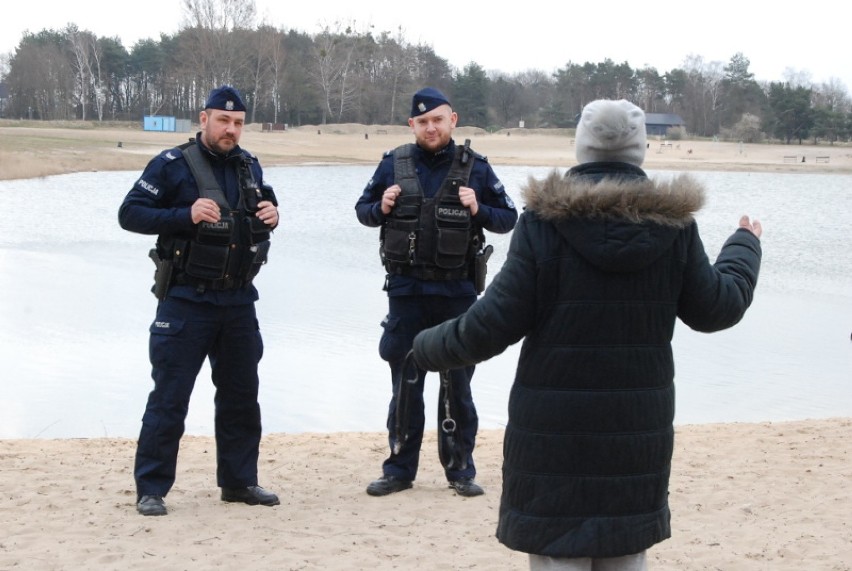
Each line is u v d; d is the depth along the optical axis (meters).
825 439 7.07
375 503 5.36
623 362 2.86
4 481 5.69
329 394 9.23
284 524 4.94
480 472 6.10
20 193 35.31
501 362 10.88
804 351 11.81
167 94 120.75
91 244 20.91
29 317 12.58
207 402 8.97
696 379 10.38
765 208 37.22
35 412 8.45
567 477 2.86
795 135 124.00
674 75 142.25
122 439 7.22
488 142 97.00
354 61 118.12
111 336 11.59
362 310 13.69
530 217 2.91
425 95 5.35
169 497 5.45
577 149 3.06
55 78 120.62
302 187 42.56
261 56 109.06
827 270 19.67
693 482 5.86
